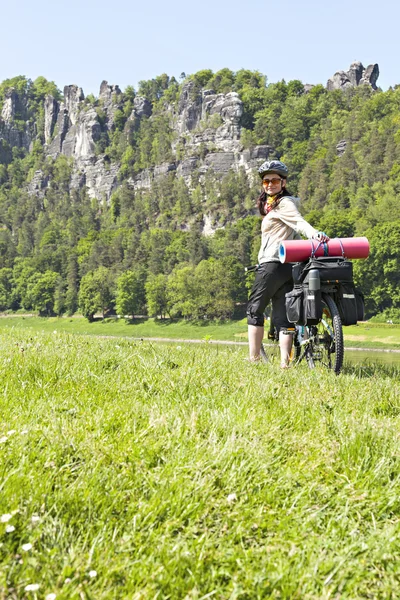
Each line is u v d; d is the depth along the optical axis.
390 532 2.44
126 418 3.67
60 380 4.79
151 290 151.88
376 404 4.54
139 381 4.88
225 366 6.14
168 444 3.14
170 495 2.61
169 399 4.35
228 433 3.40
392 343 101.56
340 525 2.51
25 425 3.30
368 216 158.50
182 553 2.22
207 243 196.50
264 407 4.13
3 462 2.80
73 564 2.12
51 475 2.70
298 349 7.33
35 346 6.86
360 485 2.88
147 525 2.43
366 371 6.70
